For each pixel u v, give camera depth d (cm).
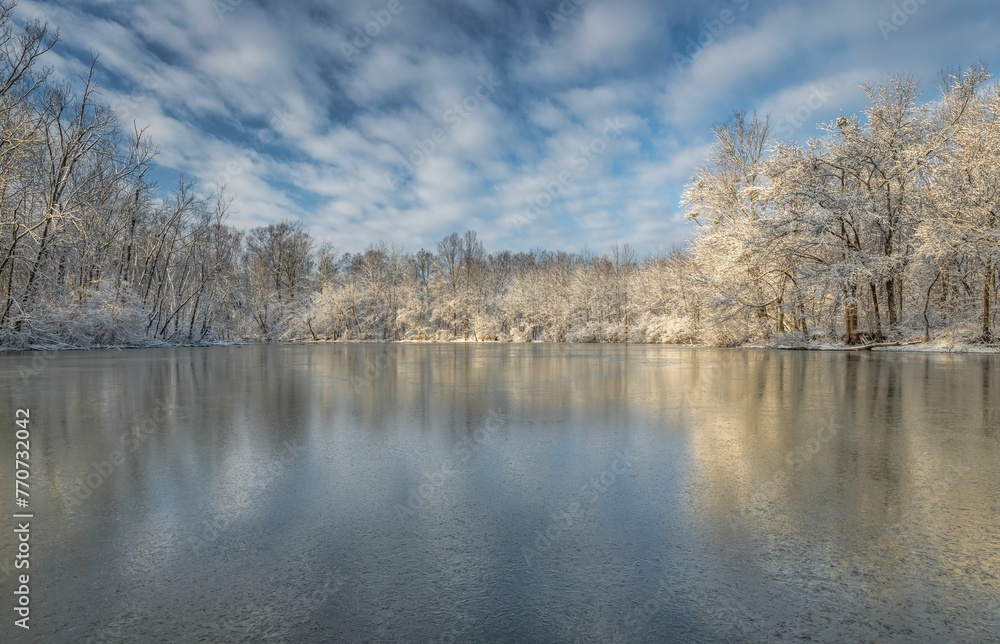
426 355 2831
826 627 229
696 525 345
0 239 2908
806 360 2041
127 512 375
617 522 351
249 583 271
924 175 2855
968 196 2480
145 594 261
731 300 3269
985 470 470
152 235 4341
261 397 998
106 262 3909
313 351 3384
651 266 5981
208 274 4675
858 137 2830
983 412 774
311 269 7262
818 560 293
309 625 233
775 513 366
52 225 3095
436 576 277
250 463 507
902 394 978
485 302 7075
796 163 2902
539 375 1473
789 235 2936
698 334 4291
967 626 229
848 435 618
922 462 498
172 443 593
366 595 258
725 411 805
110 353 2877
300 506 386
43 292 3222
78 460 520
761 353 2708
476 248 7362
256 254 6875
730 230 3145
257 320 6138
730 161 3525
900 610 242
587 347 4269
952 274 2811
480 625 232
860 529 337
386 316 6825
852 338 2989
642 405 874
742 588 263
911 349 2691
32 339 3089
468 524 349
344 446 578
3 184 2878
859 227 2919
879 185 2883
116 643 219
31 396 1012
